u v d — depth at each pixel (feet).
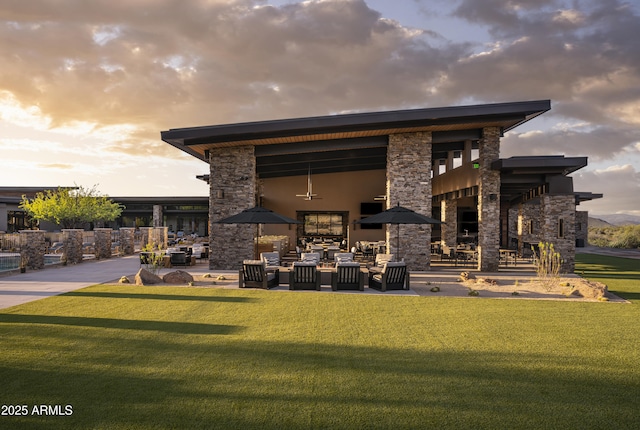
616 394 17.92
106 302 37.19
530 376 19.92
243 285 45.68
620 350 23.99
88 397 17.30
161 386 18.47
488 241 62.49
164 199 147.74
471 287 46.85
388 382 19.10
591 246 140.15
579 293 41.98
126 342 24.97
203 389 18.17
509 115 58.39
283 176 102.89
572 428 15.03
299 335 26.78
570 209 62.54
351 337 26.40
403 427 15.01
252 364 21.31
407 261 63.21
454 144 75.00
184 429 14.71
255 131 57.93
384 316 32.40
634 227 134.92
